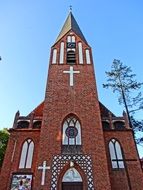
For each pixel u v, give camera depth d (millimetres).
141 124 29234
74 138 21719
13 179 19672
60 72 27234
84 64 28438
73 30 33250
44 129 21906
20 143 22062
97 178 18969
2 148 32969
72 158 20078
